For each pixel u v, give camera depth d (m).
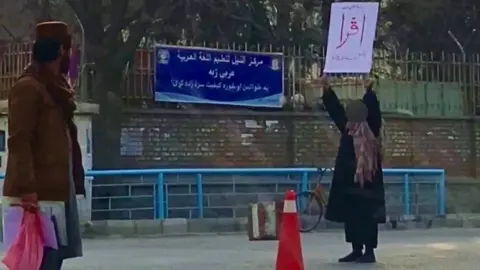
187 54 17.89
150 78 17.83
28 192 5.45
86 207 14.68
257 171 16.03
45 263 5.66
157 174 15.49
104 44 17.94
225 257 10.48
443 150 19.72
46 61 5.71
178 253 11.12
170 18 20.78
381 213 9.52
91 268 9.30
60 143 5.64
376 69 19.31
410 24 25.19
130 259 10.32
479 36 25.06
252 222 13.35
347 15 9.36
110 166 17.23
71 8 19.08
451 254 10.72
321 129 18.72
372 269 9.02
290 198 7.33
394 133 19.25
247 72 18.31
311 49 20.59
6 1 19.33
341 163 9.52
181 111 17.89
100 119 17.38
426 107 19.67
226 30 22.38
